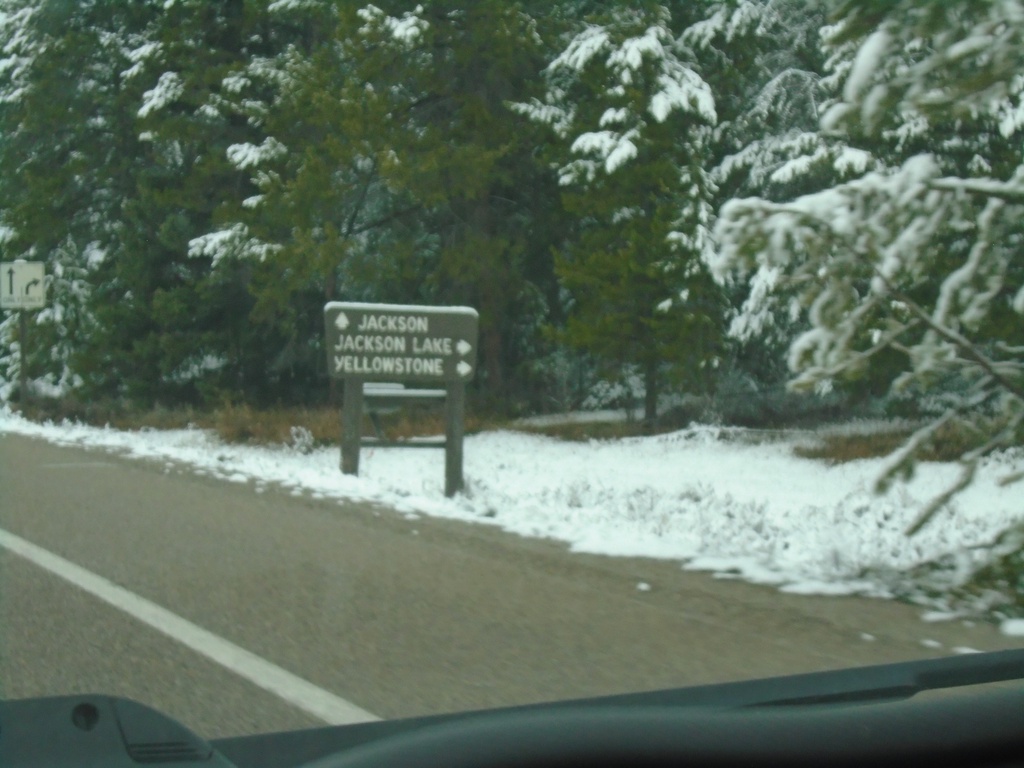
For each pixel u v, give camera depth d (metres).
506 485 15.14
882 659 6.25
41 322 29.66
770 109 23.23
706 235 20.83
